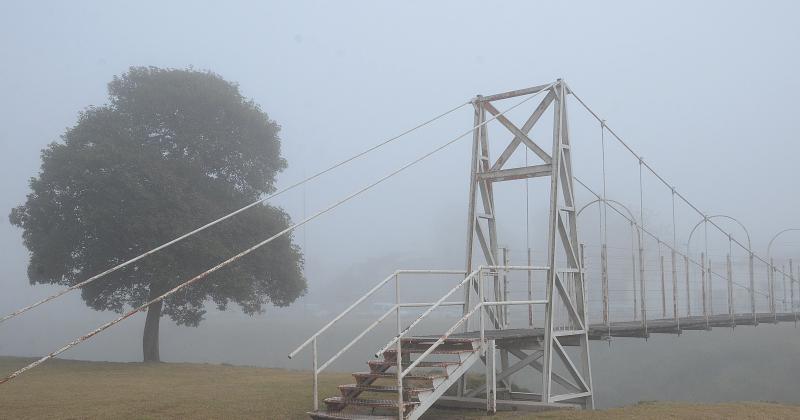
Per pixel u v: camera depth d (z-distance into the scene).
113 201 24.67
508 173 15.49
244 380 17.95
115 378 18.84
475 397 15.10
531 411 12.54
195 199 26.03
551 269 14.45
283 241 28.52
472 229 15.65
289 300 29.50
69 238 25.14
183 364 24.33
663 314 24.97
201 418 11.38
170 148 27.39
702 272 25.17
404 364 11.88
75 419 11.30
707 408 12.06
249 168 28.39
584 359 15.56
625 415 11.16
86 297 26.64
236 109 28.12
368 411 11.45
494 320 15.82
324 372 21.23
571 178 15.60
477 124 16.28
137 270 25.83
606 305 18.94
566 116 15.53
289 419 11.30
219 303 28.64
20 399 13.64
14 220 26.11
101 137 25.53
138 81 27.30
